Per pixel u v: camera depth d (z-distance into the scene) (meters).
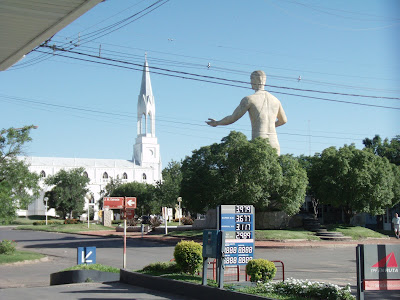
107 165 145.12
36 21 10.64
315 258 28.11
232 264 16.12
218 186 41.44
